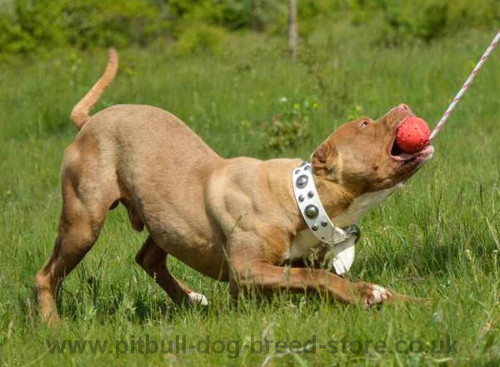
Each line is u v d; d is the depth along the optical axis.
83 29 33.59
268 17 40.19
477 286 8.08
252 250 8.27
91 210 9.19
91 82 24.28
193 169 8.88
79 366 7.55
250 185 8.39
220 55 29.06
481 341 7.05
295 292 8.11
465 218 9.86
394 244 9.86
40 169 16.72
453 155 14.21
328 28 37.97
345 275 8.37
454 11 29.30
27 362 7.80
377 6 39.09
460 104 18.77
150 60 28.50
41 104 21.77
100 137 9.23
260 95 20.58
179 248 8.91
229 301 8.44
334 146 8.09
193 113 20.28
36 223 12.98
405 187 11.08
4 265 10.93
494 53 22.11
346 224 8.30
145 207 8.98
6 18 32.50
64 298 9.89
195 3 37.06
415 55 23.38
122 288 9.98
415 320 7.48
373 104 19.14
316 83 20.67
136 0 34.44
